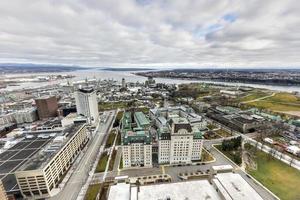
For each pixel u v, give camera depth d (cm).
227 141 17375
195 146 15062
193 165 14712
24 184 11238
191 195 10269
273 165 14475
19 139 17588
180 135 14325
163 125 19150
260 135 19888
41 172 11169
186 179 12862
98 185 12369
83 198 11244
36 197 11481
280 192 11438
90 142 19425
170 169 14175
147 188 10800
